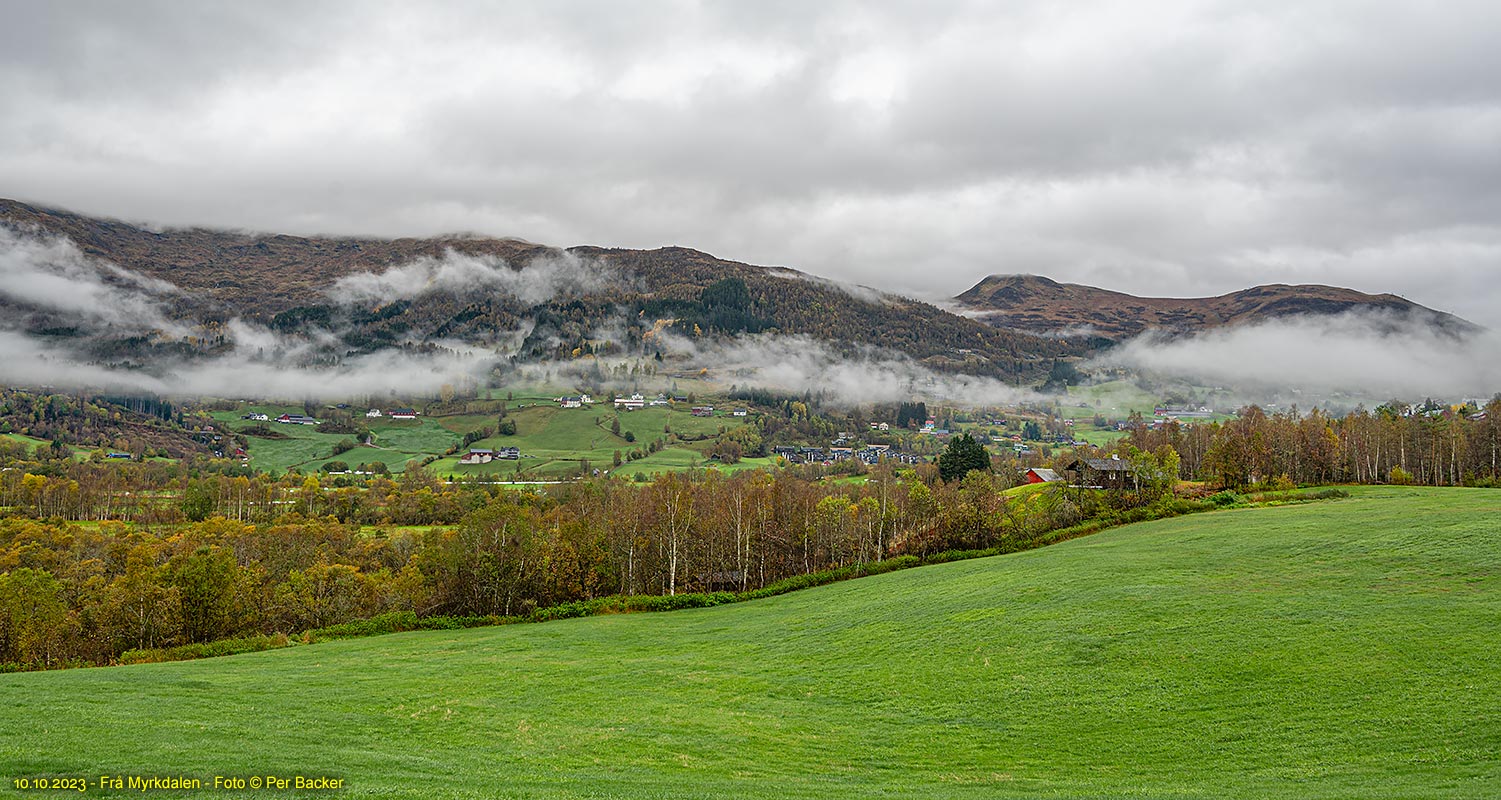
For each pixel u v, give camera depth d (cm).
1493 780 2886
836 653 5816
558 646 7056
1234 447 14238
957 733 4038
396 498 19062
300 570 11631
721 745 3909
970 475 12781
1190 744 3622
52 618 8269
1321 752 3359
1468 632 4275
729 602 9556
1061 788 3209
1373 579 5631
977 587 7288
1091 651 4897
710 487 12800
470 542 10069
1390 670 3991
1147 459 12344
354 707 4559
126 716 3912
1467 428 15200
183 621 8762
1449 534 6475
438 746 3819
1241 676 4222
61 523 15388
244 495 18738
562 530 10800
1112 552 8031
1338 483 14388
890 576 9500
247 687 5047
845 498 12431
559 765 3512
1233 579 6125
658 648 6744
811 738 4047
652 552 11050
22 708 3994
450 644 7400
